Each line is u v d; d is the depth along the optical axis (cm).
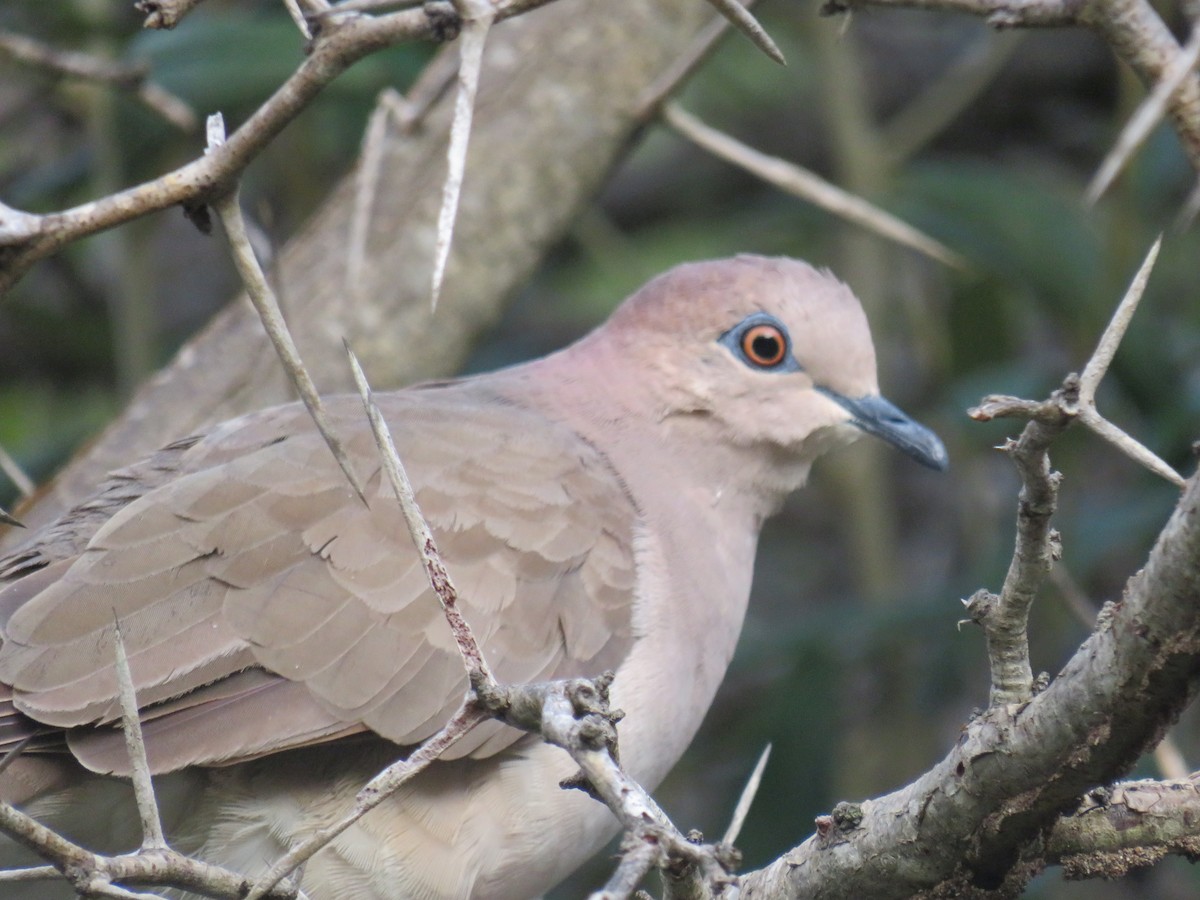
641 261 1299
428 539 415
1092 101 1270
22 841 400
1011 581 438
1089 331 1032
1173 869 944
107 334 1150
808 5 1160
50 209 1077
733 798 983
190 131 775
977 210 1070
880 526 1118
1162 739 442
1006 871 485
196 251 1312
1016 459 408
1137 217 1043
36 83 1048
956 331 1148
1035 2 523
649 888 909
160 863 418
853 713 1073
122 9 1042
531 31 918
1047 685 469
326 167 1199
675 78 844
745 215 1266
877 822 493
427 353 884
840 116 1145
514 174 898
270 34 974
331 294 878
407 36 458
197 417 845
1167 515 962
